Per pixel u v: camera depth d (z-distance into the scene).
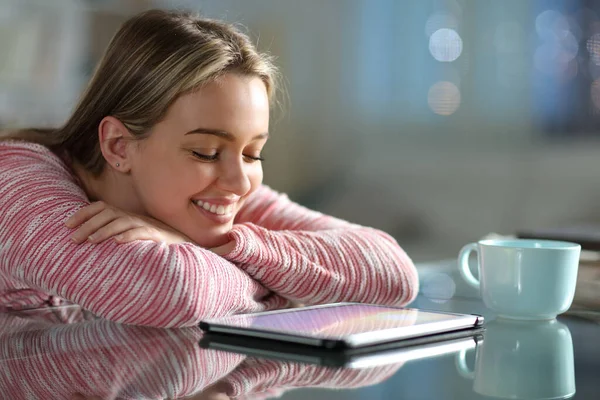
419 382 0.86
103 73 1.51
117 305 1.27
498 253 1.27
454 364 0.95
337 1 5.41
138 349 1.05
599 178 5.33
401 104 5.50
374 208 5.55
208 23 1.47
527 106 5.38
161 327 1.26
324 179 5.54
